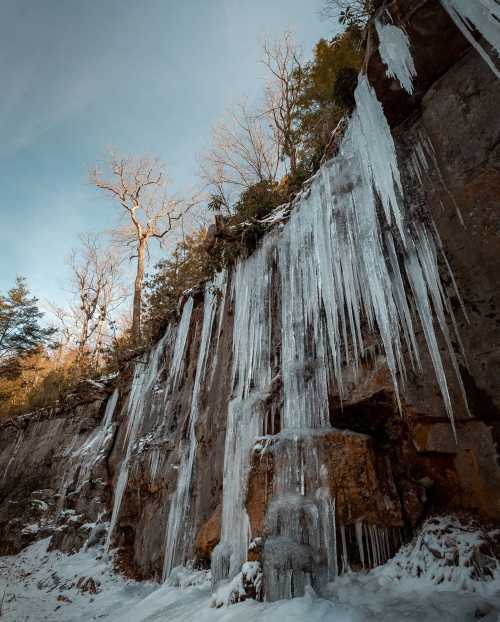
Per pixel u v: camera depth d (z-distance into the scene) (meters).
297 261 6.22
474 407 3.29
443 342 3.61
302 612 2.76
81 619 6.32
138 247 20.52
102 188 21.11
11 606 7.70
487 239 3.49
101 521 10.81
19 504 15.55
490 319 3.31
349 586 3.10
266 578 3.39
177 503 7.33
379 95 4.75
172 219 21.50
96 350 21.47
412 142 4.55
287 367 5.35
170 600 5.14
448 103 4.20
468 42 4.04
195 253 12.39
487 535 2.97
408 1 4.00
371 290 4.48
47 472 15.68
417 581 2.96
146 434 10.28
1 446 20.33
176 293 12.02
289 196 7.86
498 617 2.22
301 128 10.85
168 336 11.74
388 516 3.56
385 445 4.20
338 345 4.71
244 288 7.69
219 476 6.46
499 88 3.74
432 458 3.67
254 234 7.77
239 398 6.36
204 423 7.56
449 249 3.78
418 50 4.19
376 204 4.76
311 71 9.77
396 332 4.08
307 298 5.73
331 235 5.41
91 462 12.77
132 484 9.41
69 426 16.25
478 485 3.22
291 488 3.97
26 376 29.42
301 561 3.24
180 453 8.24
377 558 3.39
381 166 4.61
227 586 3.86
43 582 9.21
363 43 4.92
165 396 10.34
